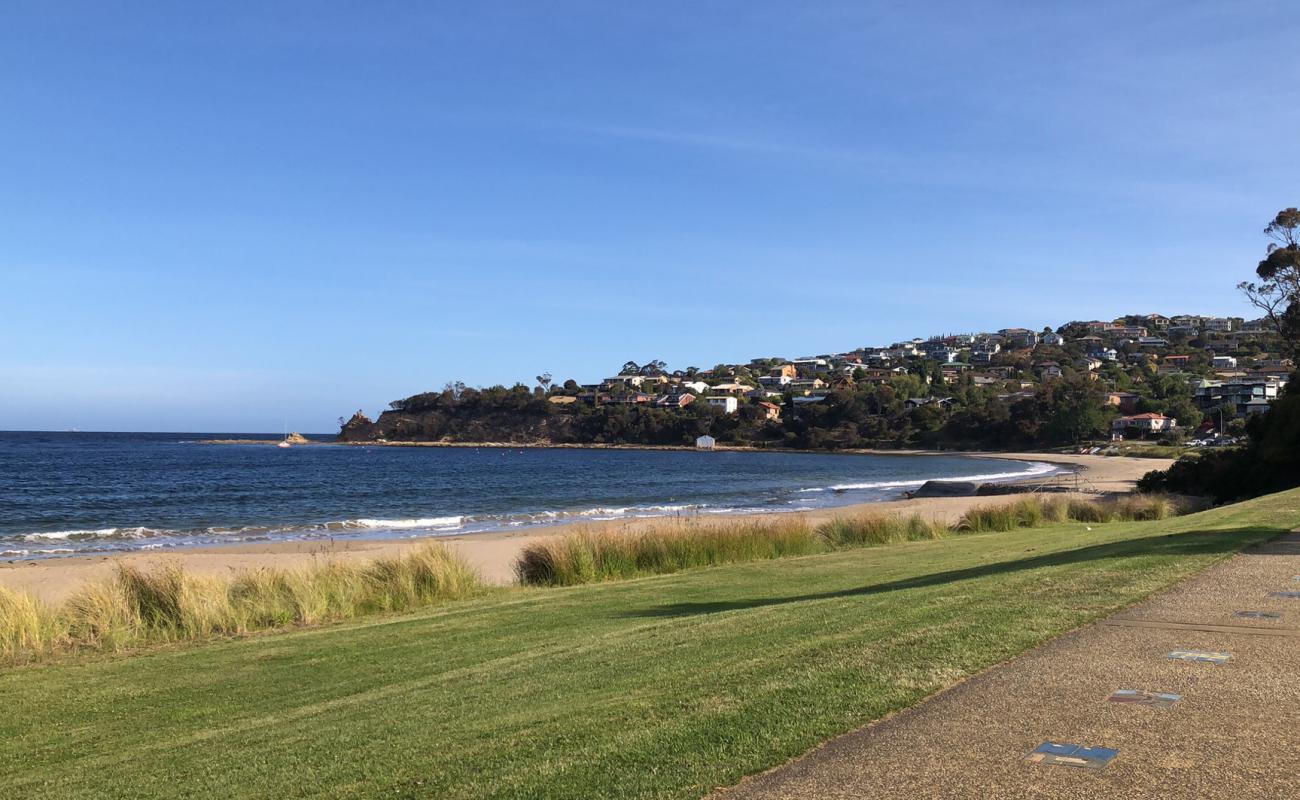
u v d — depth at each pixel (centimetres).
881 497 5647
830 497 5653
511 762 472
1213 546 1161
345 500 5109
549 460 12369
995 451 14162
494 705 660
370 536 3192
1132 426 12925
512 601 1459
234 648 1145
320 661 1019
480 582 1686
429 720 635
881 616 827
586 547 1808
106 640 1195
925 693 516
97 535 3203
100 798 553
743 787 394
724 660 704
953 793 367
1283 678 522
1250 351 18825
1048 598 823
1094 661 572
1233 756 398
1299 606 745
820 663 617
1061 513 2764
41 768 675
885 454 14688
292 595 1418
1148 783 370
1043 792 363
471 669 867
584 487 6531
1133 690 505
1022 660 582
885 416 16462
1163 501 2880
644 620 1134
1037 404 13888
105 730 783
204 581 1348
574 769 442
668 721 508
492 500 5212
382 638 1145
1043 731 439
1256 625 671
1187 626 672
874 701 505
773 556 2002
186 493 5494
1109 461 9831
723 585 1528
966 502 4059
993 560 1556
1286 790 360
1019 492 5238
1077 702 485
